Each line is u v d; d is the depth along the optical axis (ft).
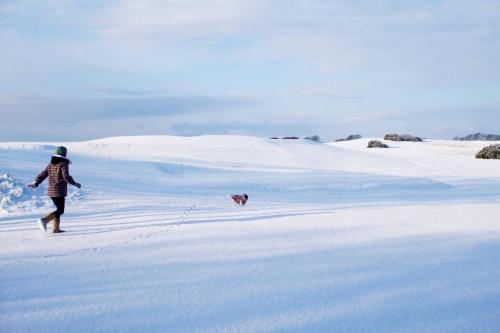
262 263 29.43
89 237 38.47
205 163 128.67
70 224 45.62
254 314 20.34
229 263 29.37
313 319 19.83
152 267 28.25
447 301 22.40
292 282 25.22
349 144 287.28
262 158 151.64
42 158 98.99
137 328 18.67
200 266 28.58
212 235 39.29
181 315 20.15
